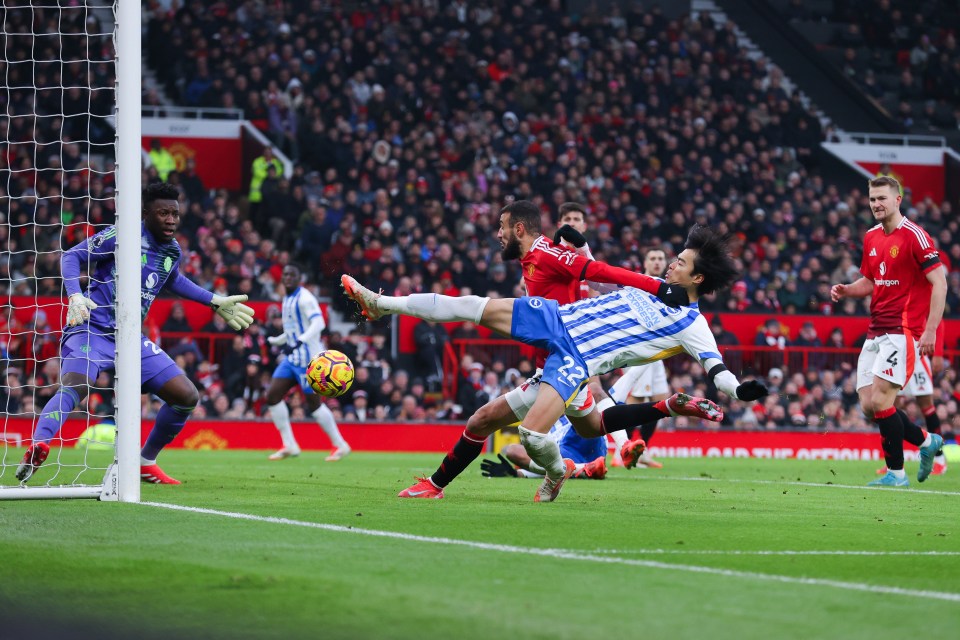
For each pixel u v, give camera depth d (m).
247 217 49.50
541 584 8.68
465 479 21.19
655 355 15.33
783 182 57.25
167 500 15.49
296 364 29.89
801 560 10.40
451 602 7.94
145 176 48.47
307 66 54.62
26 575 9.05
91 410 37.34
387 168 50.34
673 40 61.50
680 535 12.17
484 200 50.97
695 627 7.25
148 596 8.24
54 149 49.16
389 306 15.21
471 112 55.19
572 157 53.94
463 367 40.97
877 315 22.36
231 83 53.25
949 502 17.78
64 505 14.55
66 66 51.25
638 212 52.81
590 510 14.91
